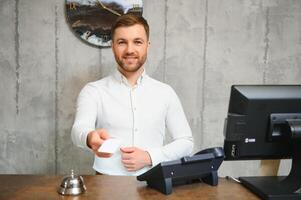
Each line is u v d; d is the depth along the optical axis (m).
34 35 2.72
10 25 2.70
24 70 2.75
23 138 2.81
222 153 1.44
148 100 2.08
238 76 2.91
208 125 2.93
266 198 1.31
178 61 2.84
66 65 2.77
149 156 1.76
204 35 2.84
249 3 2.85
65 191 1.34
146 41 2.05
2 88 2.75
